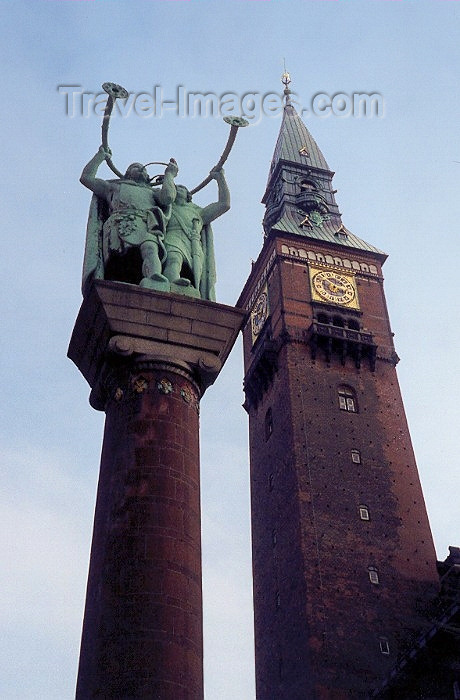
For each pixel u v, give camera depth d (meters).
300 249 70.12
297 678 47.50
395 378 63.53
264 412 64.19
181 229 20.67
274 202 80.19
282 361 62.56
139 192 20.83
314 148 85.69
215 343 18.56
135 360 17.91
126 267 20.50
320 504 53.84
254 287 74.25
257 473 62.25
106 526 16.08
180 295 18.70
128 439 16.98
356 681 46.09
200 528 16.66
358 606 49.44
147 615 14.74
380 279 70.50
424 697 39.38
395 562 52.22
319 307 66.12
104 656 14.30
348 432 58.44
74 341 19.03
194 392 18.28
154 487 16.36
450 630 37.66
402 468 57.59
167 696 13.94
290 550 53.06
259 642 53.97
